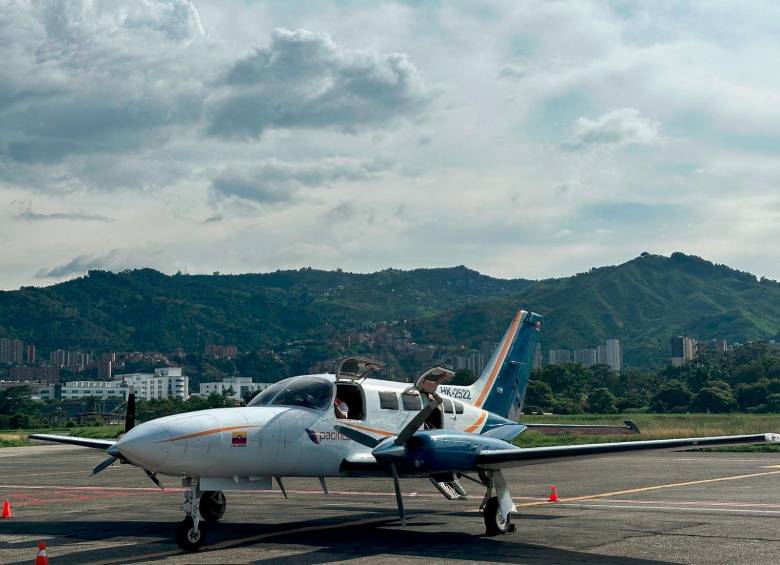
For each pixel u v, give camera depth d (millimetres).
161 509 18141
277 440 13406
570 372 176625
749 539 13000
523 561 11219
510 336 19500
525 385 19766
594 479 24406
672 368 194500
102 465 13195
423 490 22047
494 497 13742
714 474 25875
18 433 86000
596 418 94438
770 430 59625
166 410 156250
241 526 14875
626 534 13586
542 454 13117
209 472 12727
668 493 20250
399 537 13469
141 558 11734
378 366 15023
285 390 14359
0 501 20188
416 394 16031
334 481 24797
